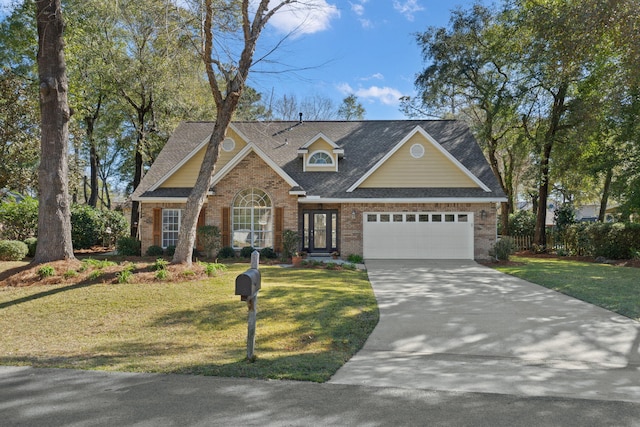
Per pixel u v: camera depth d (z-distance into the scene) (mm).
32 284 10047
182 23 11734
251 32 12211
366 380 4641
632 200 19781
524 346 6500
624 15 10539
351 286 11320
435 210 19047
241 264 15258
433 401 3975
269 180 18219
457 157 21047
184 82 15523
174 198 18469
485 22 25609
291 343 6539
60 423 3473
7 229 19156
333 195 18953
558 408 3842
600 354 6117
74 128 21156
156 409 3730
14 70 20609
